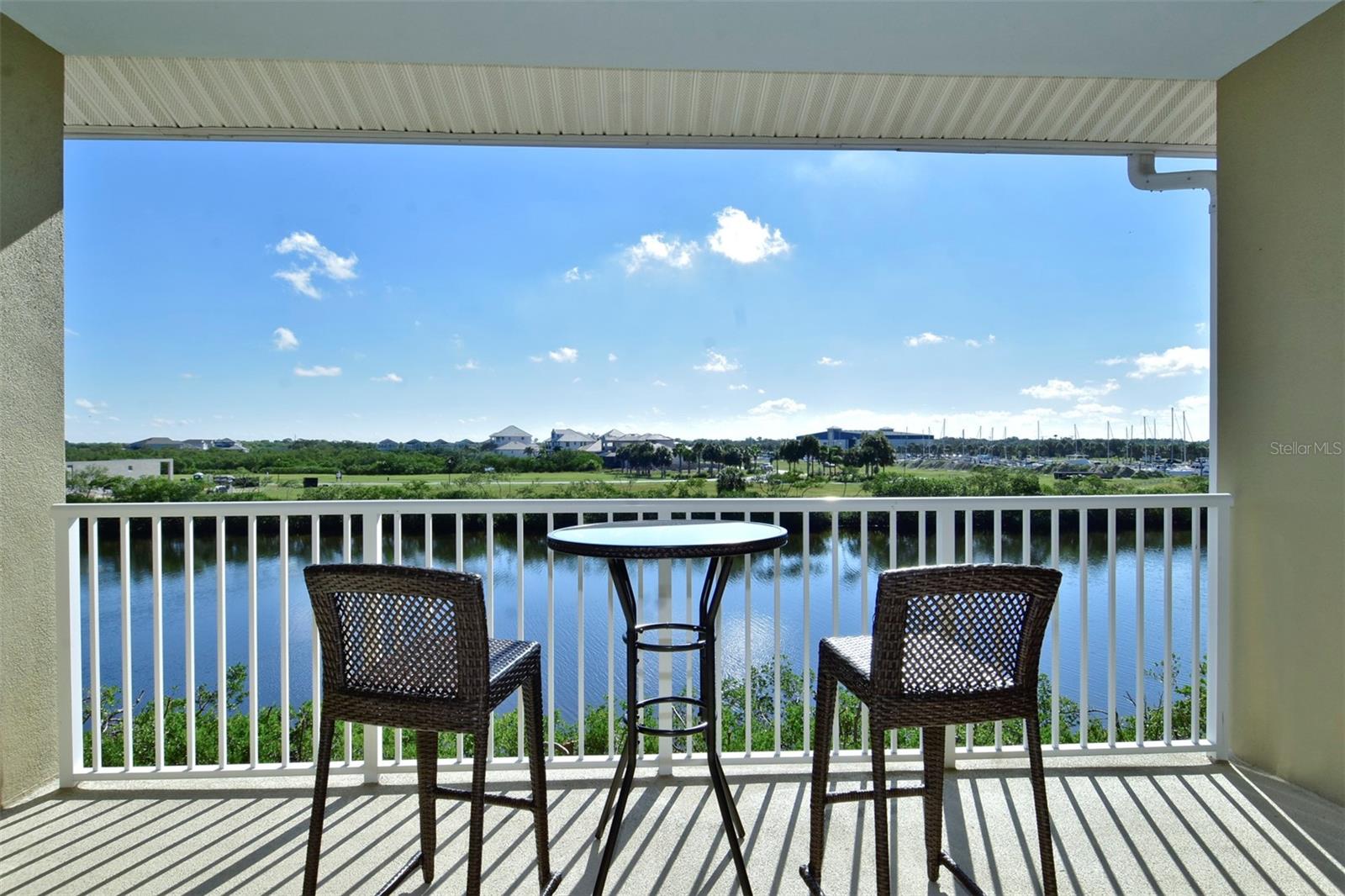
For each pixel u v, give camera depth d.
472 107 3.18
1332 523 2.44
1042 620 1.58
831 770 2.68
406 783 2.60
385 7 2.43
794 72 2.92
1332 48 2.43
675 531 2.06
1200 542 2.85
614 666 2.72
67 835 2.24
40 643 2.58
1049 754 2.70
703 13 2.48
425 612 1.59
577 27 2.57
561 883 1.97
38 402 2.58
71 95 3.00
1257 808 2.40
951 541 2.61
